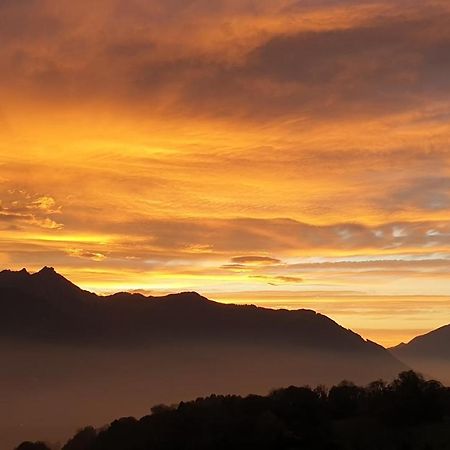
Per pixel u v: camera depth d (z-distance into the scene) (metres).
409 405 105.81
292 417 106.06
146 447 105.19
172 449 102.88
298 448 98.25
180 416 109.75
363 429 104.88
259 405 110.69
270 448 98.12
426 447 94.69
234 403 113.94
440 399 111.94
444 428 102.25
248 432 100.50
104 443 115.50
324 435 102.44
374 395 113.19
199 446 99.69
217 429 102.12
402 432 102.56
